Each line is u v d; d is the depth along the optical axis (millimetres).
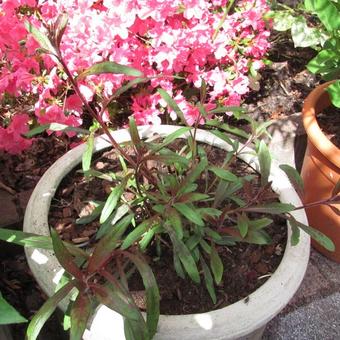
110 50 1475
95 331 926
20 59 1441
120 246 1026
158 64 1569
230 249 1157
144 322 826
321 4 1521
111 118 1716
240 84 1746
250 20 1733
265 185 1079
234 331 936
